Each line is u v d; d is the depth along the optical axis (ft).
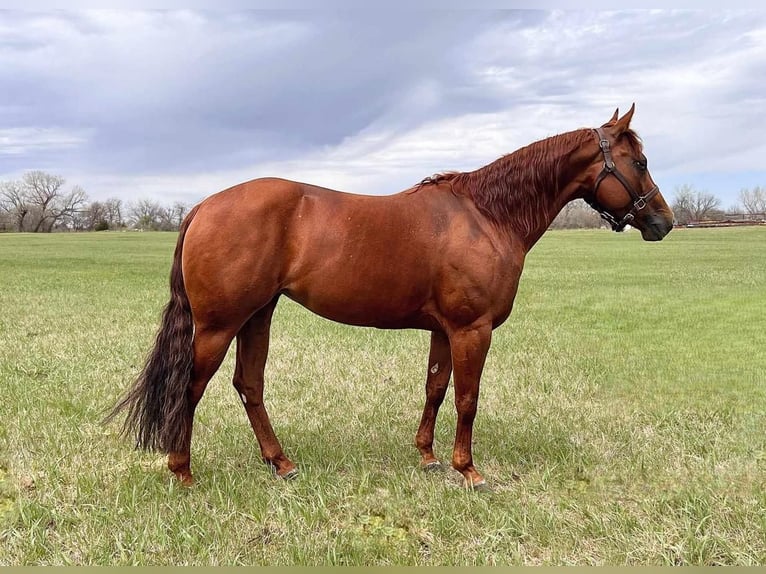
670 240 130.62
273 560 9.83
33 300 40.14
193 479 12.49
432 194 12.48
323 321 32.71
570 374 21.08
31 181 266.98
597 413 16.96
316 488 12.30
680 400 18.25
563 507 11.56
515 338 27.63
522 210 12.68
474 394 12.36
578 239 147.33
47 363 21.63
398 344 25.99
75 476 12.49
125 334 27.71
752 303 39.24
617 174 12.83
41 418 15.58
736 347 25.91
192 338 11.86
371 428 15.76
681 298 41.88
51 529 10.62
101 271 66.23
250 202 11.52
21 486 12.16
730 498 11.64
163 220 300.20
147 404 11.58
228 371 21.18
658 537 10.37
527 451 14.37
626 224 13.42
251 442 14.62
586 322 32.37
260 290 11.61
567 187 13.10
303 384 19.66
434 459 13.61
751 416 16.61
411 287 12.00
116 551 10.04
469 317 12.05
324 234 11.71
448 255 11.91
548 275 59.57
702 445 14.38
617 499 12.00
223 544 10.21
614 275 59.11
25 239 163.63
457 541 10.48
